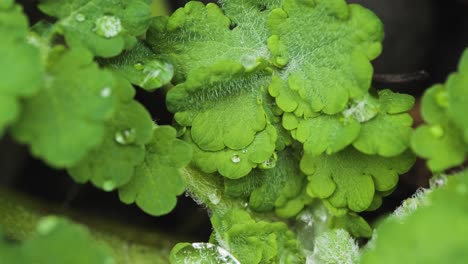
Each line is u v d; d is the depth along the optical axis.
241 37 0.18
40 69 0.15
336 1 0.17
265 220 0.18
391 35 0.20
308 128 0.17
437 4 0.20
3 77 0.15
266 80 0.18
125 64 0.17
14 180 0.20
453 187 0.16
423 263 0.15
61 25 0.17
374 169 0.18
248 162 0.17
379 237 0.15
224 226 0.18
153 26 0.18
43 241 0.15
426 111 0.16
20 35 0.15
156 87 0.17
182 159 0.17
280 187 0.18
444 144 0.16
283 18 0.17
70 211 0.19
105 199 0.20
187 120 0.18
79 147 0.15
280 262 0.18
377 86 0.20
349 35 0.17
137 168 0.17
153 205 0.17
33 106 0.15
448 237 0.15
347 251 0.18
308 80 0.17
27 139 0.15
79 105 0.15
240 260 0.18
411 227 0.15
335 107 0.17
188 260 0.17
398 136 0.17
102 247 0.15
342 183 0.18
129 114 0.16
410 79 0.20
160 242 0.19
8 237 0.18
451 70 0.20
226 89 0.18
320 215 0.18
